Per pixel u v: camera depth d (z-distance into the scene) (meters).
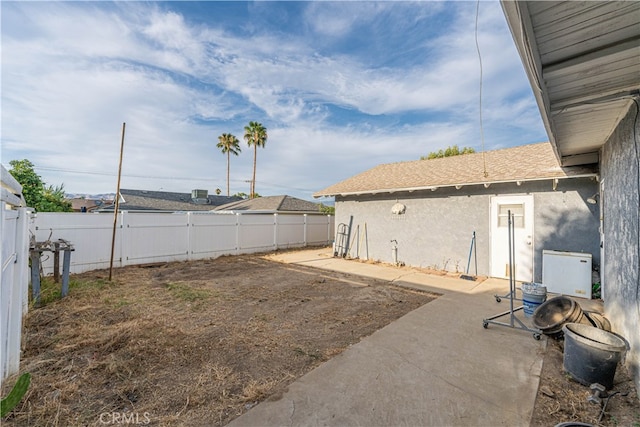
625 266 3.34
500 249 7.51
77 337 3.71
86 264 7.75
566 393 2.63
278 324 4.29
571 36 1.84
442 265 8.55
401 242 9.53
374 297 5.81
